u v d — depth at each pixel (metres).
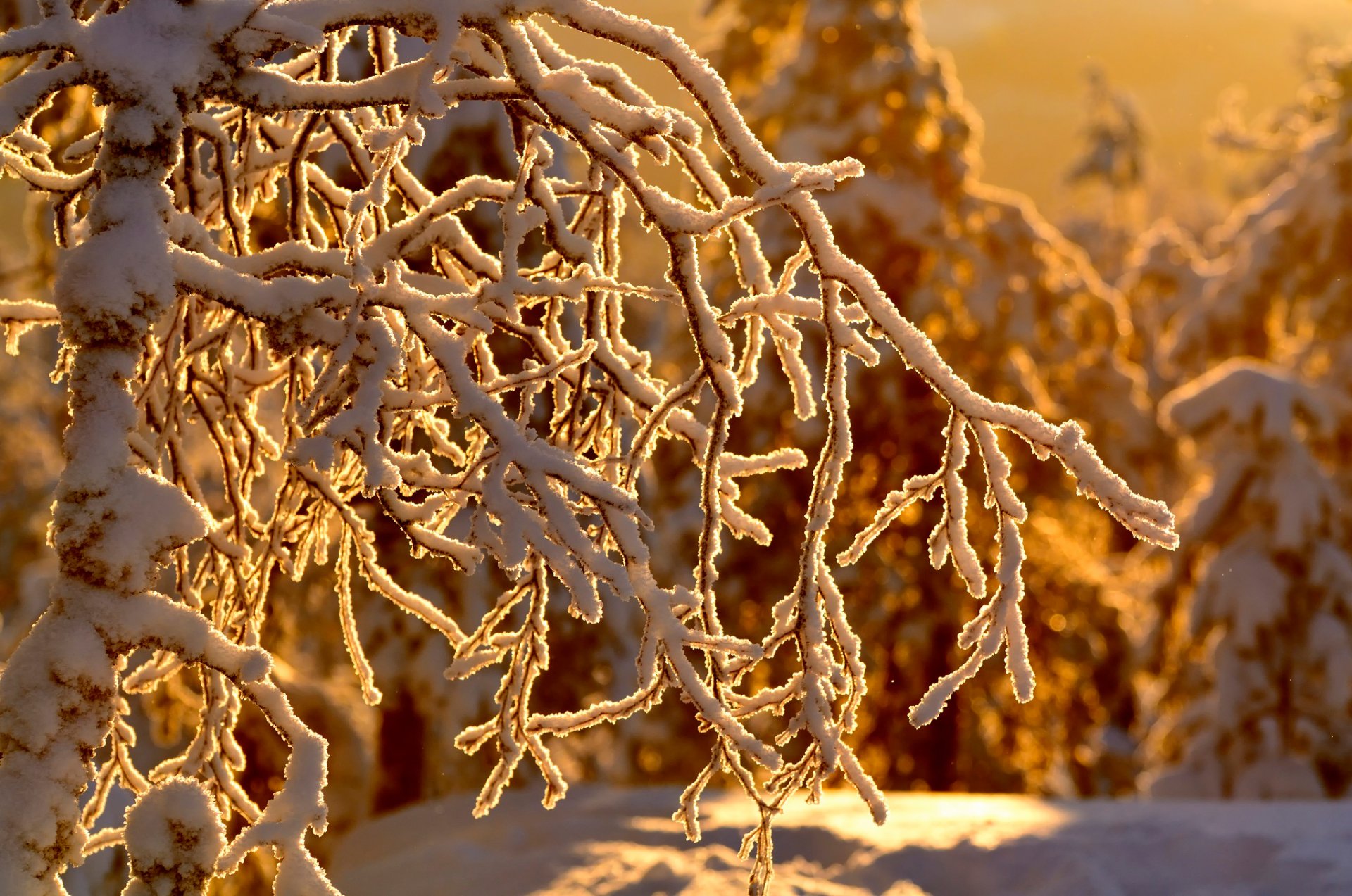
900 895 7.05
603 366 3.55
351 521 3.70
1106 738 21.59
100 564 2.75
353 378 3.03
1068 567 16.98
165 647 2.80
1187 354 21.14
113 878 5.77
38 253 9.11
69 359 3.77
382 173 2.93
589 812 8.68
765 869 3.49
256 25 2.82
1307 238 20.28
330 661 12.74
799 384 3.59
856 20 16.95
